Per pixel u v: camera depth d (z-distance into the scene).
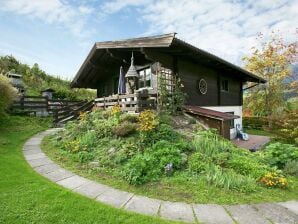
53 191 4.41
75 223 3.44
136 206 4.15
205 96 13.62
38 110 15.51
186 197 4.53
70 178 5.33
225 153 6.40
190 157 6.06
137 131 7.39
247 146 12.07
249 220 3.82
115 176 5.41
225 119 9.62
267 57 21.64
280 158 6.83
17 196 4.14
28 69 30.98
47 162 6.39
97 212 3.76
